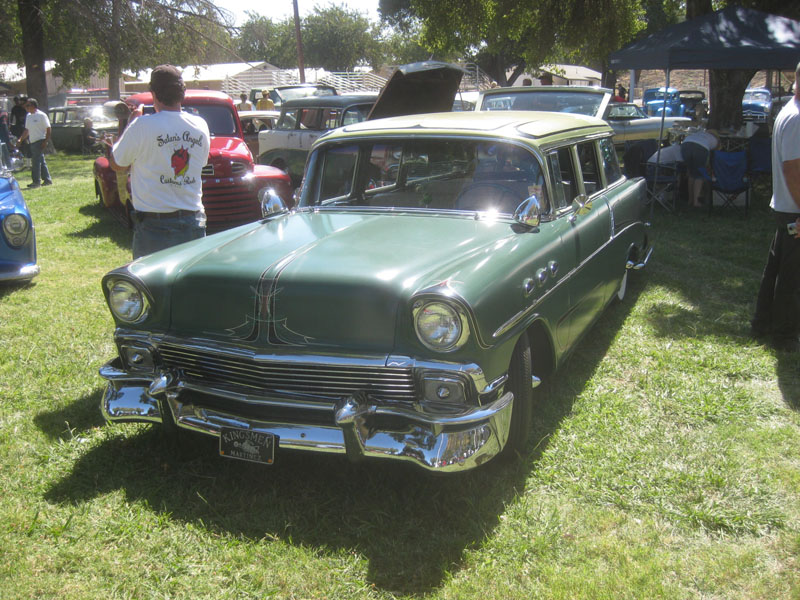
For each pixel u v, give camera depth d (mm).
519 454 3336
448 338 2730
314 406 2895
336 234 3506
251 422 2992
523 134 3914
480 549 2760
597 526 2910
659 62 9664
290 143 11906
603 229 4570
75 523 2916
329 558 2713
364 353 2842
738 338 4984
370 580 2602
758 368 4449
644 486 3180
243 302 3006
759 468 3318
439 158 3998
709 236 8297
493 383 2912
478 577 2602
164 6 22844
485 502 3029
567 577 2582
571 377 4406
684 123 14219
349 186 4270
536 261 3375
